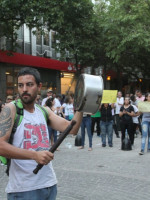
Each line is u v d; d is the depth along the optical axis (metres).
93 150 9.81
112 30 19.48
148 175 6.54
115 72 29.91
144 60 24.77
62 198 5.11
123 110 10.45
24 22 17.22
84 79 2.02
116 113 14.41
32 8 16.23
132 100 14.30
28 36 23.69
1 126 2.19
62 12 16.58
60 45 18.59
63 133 2.12
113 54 19.38
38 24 17.20
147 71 27.64
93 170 7.04
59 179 6.30
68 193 5.38
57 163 7.85
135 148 10.13
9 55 19.58
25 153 2.06
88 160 8.18
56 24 16.86
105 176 6.47
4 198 5.14
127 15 18.70
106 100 10.26
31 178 2.27
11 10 16.03
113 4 19.59
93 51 20.56
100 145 10.91
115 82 32.91
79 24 19.09
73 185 5.86
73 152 9.47
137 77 29.19
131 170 6.99
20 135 2.28
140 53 22.23
